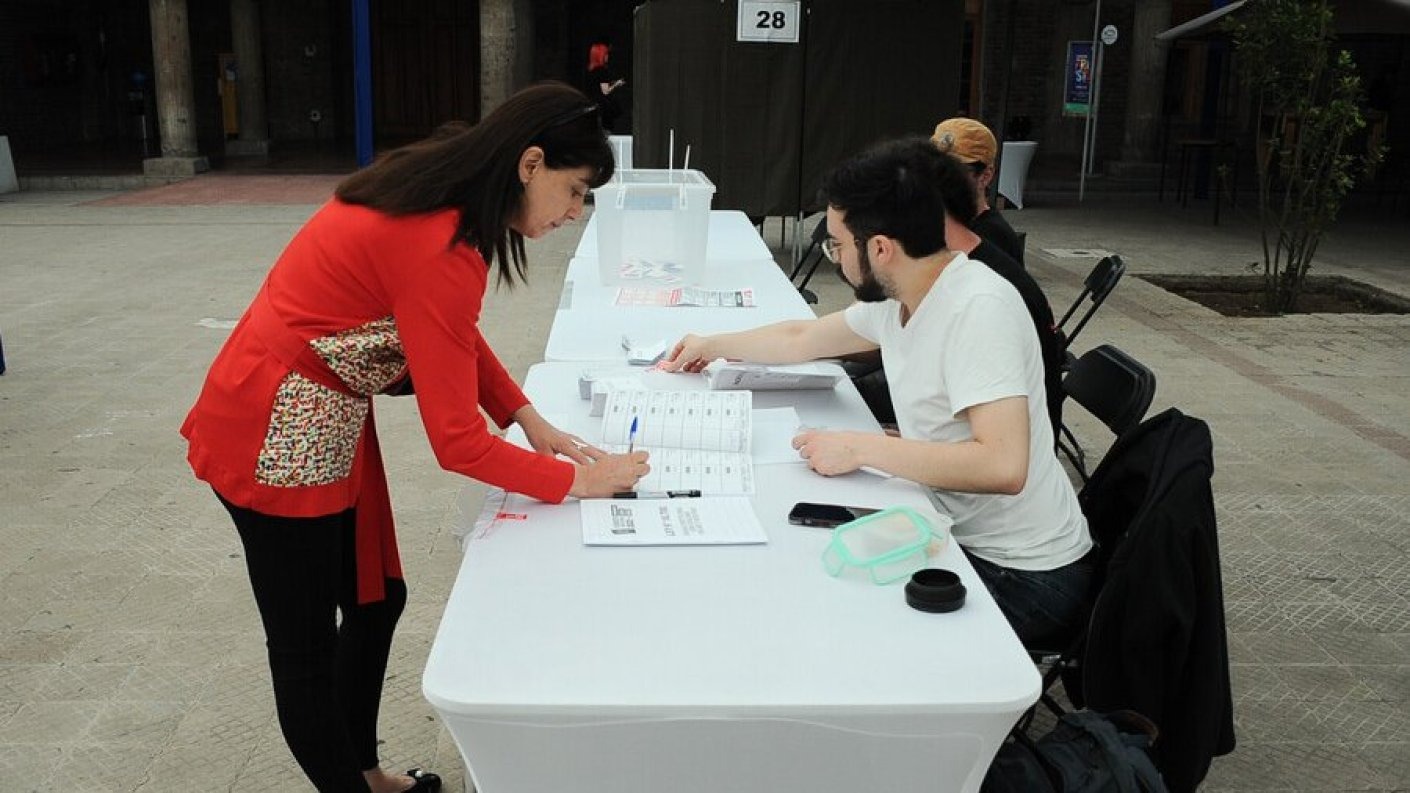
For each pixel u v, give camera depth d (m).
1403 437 5.62
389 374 2.16
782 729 1.64
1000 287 2.38
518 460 2.18
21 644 3.52
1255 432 5.68
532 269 9.67
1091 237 12.18
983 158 3.84
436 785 2.84
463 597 1.90
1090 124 16.67
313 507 2.15
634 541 2.10
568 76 20.70
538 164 2.06
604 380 2.96
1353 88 8.39
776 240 11.59
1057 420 3.20
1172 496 2.28
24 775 2.89
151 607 3.77
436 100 21.11
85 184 15.73
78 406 5.90
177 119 16.52
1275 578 4.08
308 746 2.29
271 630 2.26
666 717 1.62
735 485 2.36
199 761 2.96
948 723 1.65
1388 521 4.59
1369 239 12.29
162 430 5.53
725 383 3.02
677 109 9.56
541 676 1.67
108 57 21.20
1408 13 10.84
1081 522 2.63
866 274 2.46
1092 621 2.33
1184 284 9.80
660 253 4.69
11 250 10.71
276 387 2.08
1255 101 16.95
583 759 1.67
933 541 2.05
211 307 8.27
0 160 15.15
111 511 4.54
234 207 13.83
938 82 9.55
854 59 9.46
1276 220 13.01
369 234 2.02
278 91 21.02
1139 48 16.38
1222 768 2.99
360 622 2.57
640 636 1.79
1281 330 7.95
